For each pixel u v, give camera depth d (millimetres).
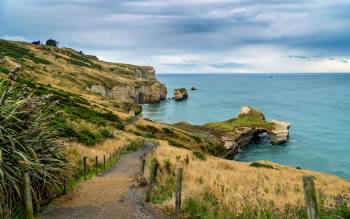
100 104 113812
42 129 14594
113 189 18000
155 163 15320
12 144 12430
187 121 139875
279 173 36344
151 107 186625
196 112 165375
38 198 13516
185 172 23891
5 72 62938
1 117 13188
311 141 99125
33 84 89000
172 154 40250
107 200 15406
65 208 13914
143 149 49000
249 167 39188
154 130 86875
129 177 23422
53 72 164125
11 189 11977
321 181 36438
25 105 14484
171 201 14195
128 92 194375
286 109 175875
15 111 13836
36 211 12977
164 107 187250
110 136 51156
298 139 101875
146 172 22188
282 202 15961
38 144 14164
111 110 102625
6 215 11430
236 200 14570
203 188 17391
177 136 85875
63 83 136250
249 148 94312
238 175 27016
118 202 15062
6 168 12156
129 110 144000
